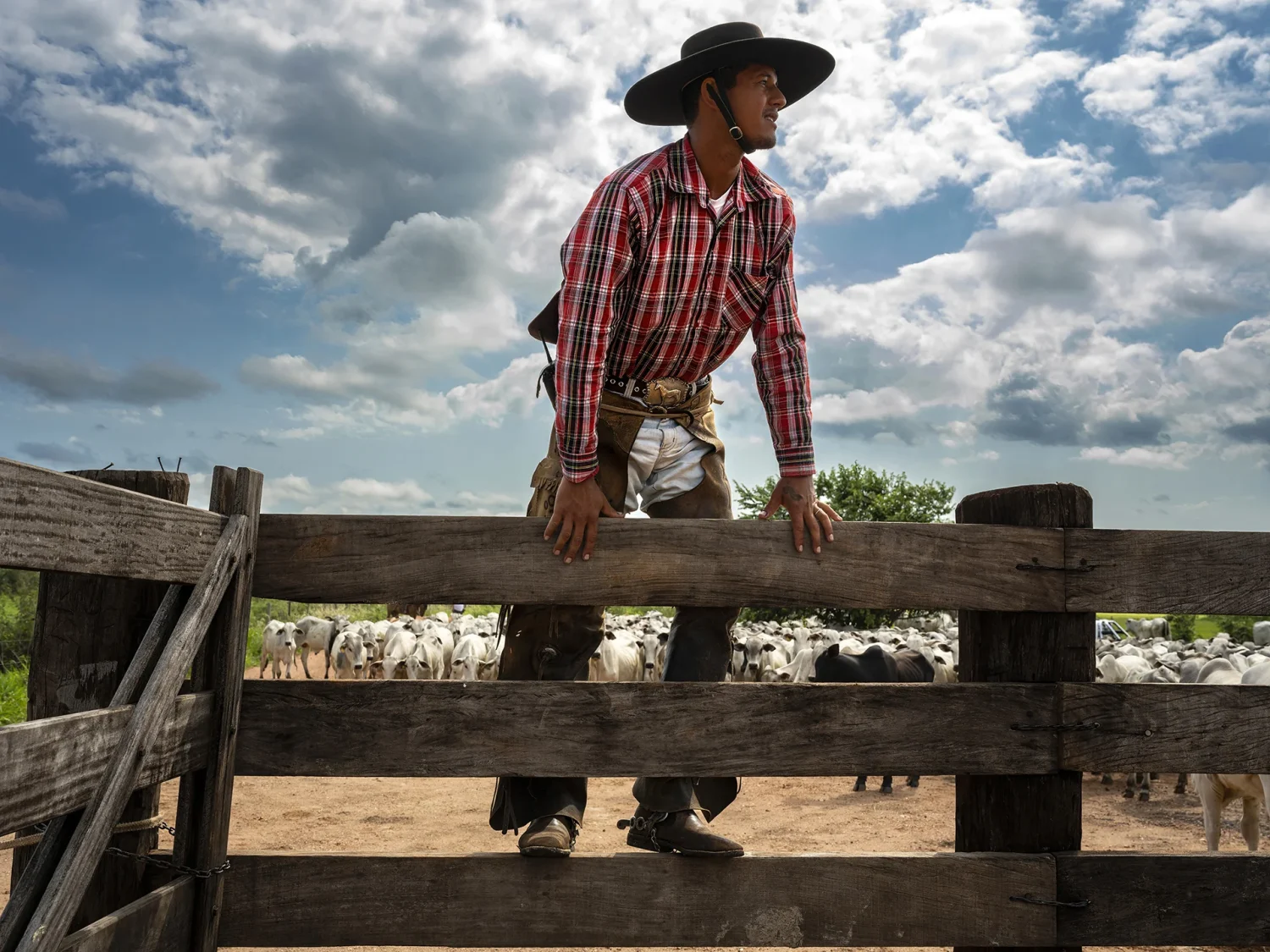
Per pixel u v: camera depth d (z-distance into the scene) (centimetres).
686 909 268
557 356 289
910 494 4653
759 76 302
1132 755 279
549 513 311
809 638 2408
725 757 271
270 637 2292
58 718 181
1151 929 272
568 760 268
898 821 827
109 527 193
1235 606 288
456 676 1833
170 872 261
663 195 297
